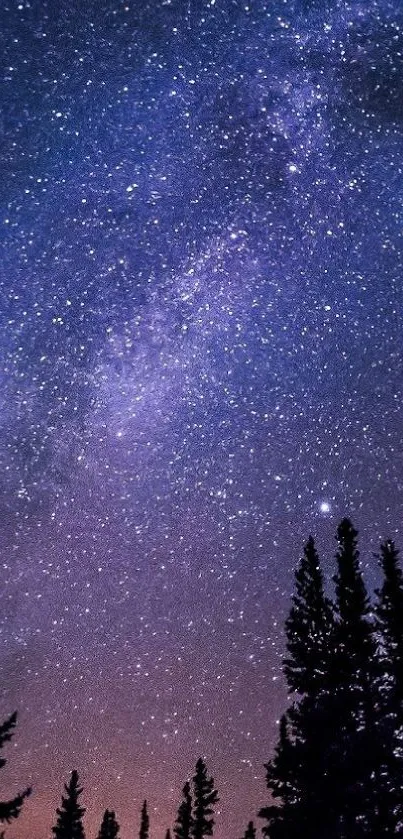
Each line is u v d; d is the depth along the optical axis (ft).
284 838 57.26
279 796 60.54
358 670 61.05
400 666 60.34
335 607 64.44
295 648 63.62
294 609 64.90
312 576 65.98
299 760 58.34
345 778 56.85
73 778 120.26
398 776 57.11
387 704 59.41
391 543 65.82
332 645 63.00
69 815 116.47
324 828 56.49
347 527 67.92
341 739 57.93
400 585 63.77
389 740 57.47
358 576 65.31
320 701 60.03
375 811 56.44
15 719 47.91
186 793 142.82
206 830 139.44
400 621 61.87
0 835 46.01
